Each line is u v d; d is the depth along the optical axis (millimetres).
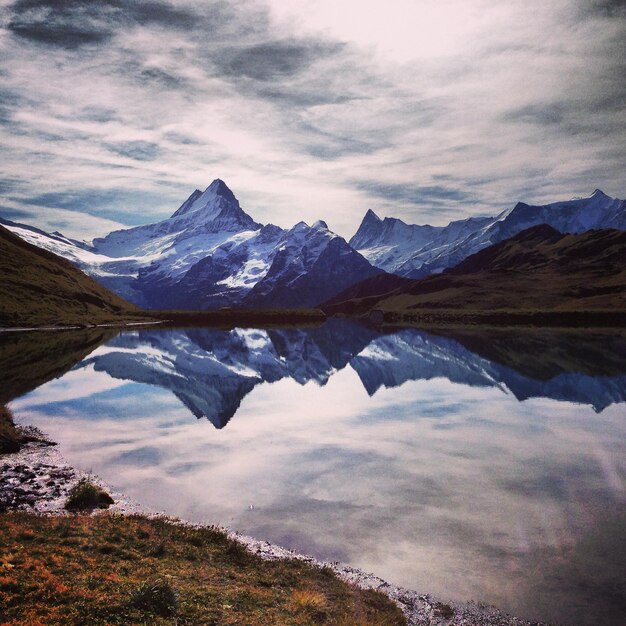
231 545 20906
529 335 154500
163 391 67062
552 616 17328
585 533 23828
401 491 29781
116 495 28609
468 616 17312
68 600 14352
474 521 25438
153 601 14578
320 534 23969
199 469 34031
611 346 117500
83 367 89812
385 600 17875
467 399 60656
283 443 41188
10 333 176375
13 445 38688
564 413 52062
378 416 51812
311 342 151375
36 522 21188
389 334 180875
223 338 167500
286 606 16031
